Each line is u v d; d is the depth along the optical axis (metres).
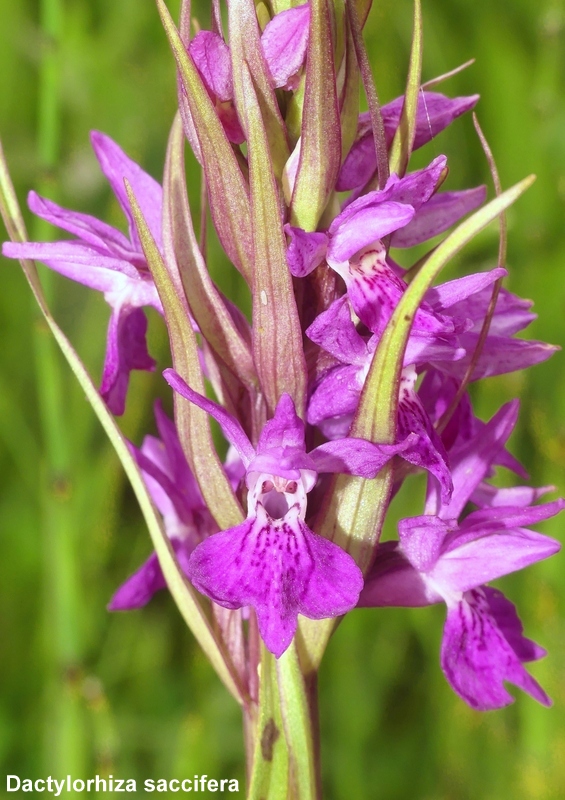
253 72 0.14
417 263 0.15
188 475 0.16
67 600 0.20
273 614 0.13
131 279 0.15
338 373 0.14
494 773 0.22
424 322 0.13
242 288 0.24
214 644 0.15
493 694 0.15
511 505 0.16
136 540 0.24
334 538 0.14
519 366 0.15
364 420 0.13
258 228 0.13
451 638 0.15
